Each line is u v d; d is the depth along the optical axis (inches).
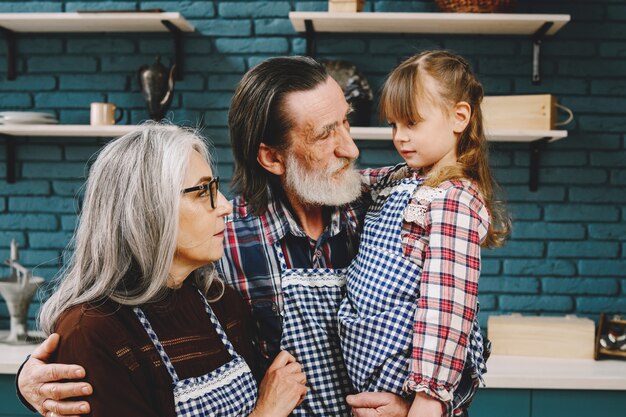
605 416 101.4
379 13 115.6
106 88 129.8
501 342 113.5
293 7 128.3
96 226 51.6
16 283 115.8
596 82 127.0
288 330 61.1
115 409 47.8
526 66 126.6
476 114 63.4
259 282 62.9
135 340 51.2
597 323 126.9
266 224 63.9
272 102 60.5
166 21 121.3
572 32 127.1
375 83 127.1
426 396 53.1
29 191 130.2
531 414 102.0
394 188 62.3
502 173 127.2
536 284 127.2
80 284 51.4
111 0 128.7
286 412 56.1
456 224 55.4
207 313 58.2
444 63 62.2
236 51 128.5
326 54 127.3
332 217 63.7
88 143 129.9
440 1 119.5
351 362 58.3
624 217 127.0
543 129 115.4
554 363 108.7
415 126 62.0
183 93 129.0
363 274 59.3
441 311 53.2
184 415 52.2
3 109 130.3
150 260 50.8
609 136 127.0
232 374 56.2
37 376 48.1
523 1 126.5
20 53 130.2
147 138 52.4
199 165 53.8
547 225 127.1
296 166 61.1
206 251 53.9
